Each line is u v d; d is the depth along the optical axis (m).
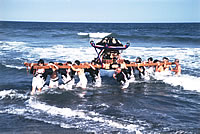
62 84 8.73
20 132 4.95
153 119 5.75
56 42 28.95
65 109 6.35
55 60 14.84
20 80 9.81
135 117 5.87
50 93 8.01
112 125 5.35
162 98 7.58
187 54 17.98
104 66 8.74
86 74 11.73
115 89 8.77
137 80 10.34
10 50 19.55
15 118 5.69
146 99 7.46
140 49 21.39
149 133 4.95
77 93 8.11
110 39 8.95
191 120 5.71
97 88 8.90
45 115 5.91
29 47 22.19
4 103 6.83
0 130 5.02
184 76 10.70
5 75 10.67
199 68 12.62
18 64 13.30
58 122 5.48
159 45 26.25
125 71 9.06
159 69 11.04
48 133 4.91
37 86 7.98
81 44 26.53
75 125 5.33
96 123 5.45
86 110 6.35
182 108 6.62
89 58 15.82
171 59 15.50
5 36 36.16
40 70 8.01
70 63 8.58
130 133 4.95
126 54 17.81
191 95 7.92
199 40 31.11
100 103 7.00
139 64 9.58
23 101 7.04
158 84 9.52
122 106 6.74
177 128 5.21
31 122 5.46
